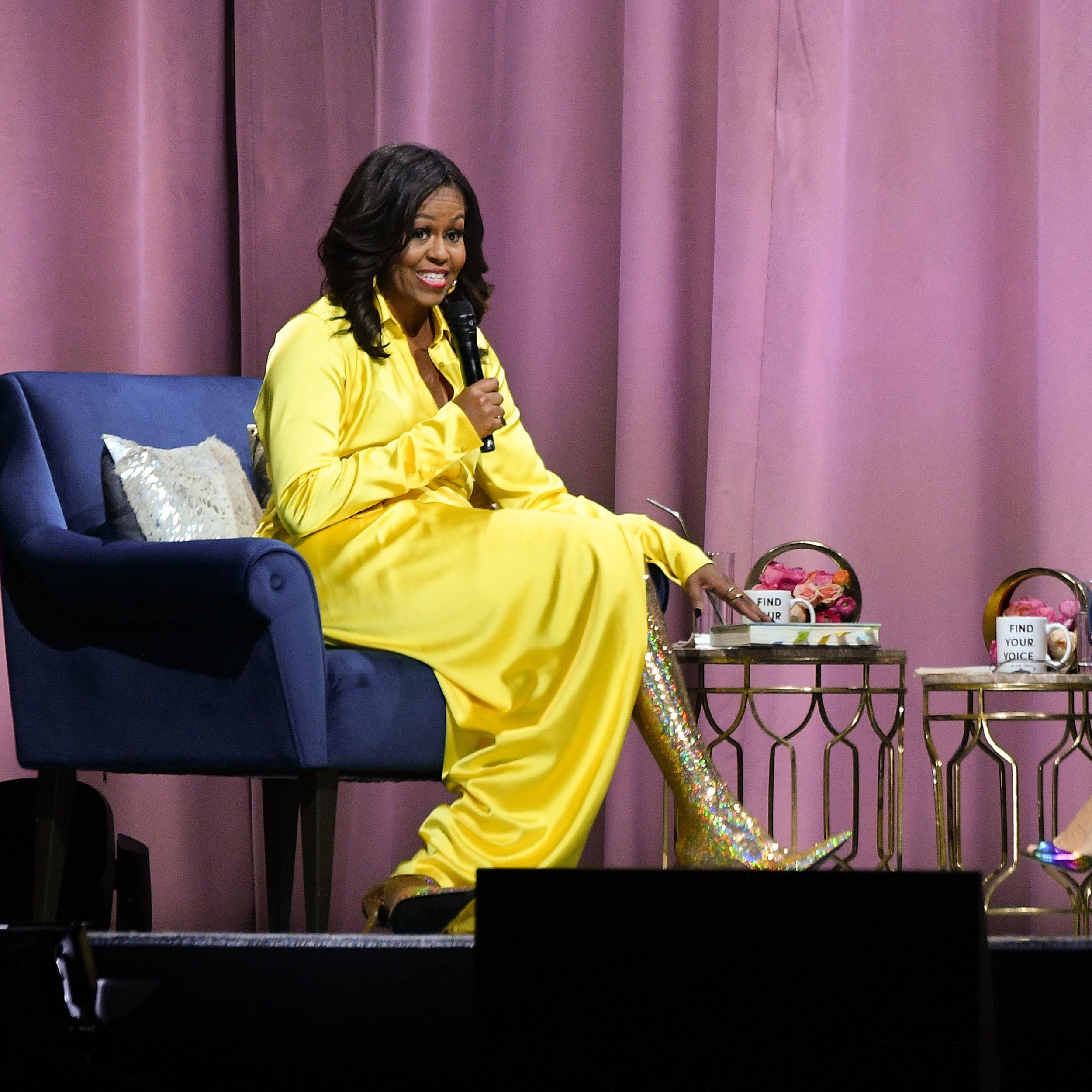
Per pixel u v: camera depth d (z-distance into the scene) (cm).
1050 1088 529
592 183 1311
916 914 461
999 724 1198
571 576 849
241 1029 556
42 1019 533
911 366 1222
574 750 834
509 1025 471
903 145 1229
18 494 919
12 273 1323
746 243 1248
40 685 886
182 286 1336
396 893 786
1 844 952
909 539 1218
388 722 846
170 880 1289
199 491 947
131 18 1353
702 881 469
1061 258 1175
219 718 833
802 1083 462
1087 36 1174
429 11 1316
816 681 1128
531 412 1309
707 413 1287
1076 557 1162
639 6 1259
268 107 1351
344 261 929
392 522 891
